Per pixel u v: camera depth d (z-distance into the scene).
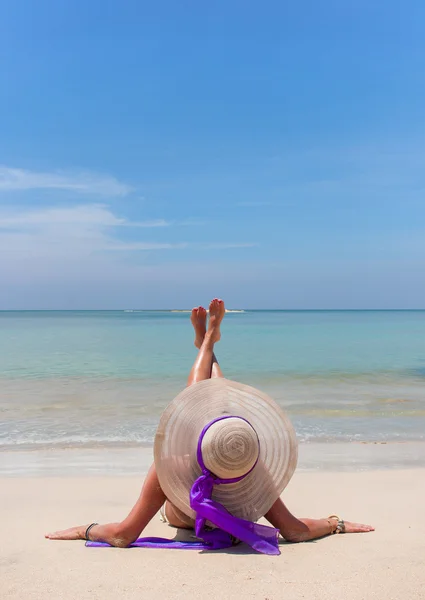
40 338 28.42
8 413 8.67
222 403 3.15
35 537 3.35
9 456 6.09
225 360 16.66
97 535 3.22
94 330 38.97
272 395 10.48
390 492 4.54
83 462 5.83
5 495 4.48
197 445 3.02
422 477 5.13
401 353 19.17
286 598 2.41
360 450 6.42
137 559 2.89
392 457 6.09
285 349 20.91
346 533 3.39
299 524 3.22
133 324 52.94
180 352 19.33
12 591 2.48
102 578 2.63
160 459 3.01
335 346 22.50
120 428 7.61
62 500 4.32
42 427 7.66
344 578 2.61
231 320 70.50
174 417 3.06
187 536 3.38
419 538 3.27
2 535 3.39
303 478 5.07
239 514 3.12
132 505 4.18
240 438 2.92
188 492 3.08
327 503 4.18
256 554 2.96
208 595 2.44
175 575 2.66
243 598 2.41
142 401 9.76
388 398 10.16
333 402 9.74
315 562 2.82
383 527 3.54
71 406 9.27
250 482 3.11
